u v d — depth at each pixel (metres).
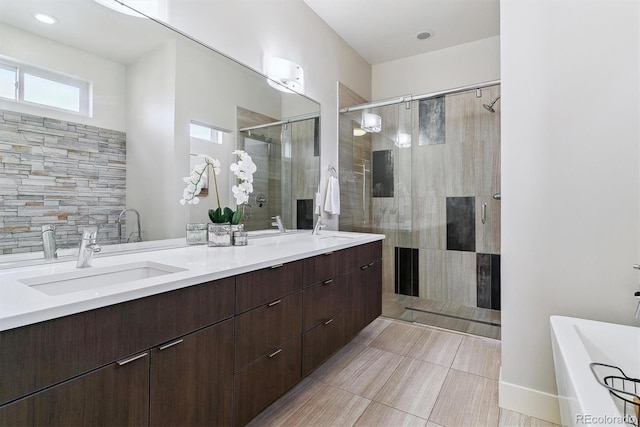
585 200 1.49
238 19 2.04
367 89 3.70
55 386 0.77
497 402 1.68
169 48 1.64
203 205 1.84
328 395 1.74
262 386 1.40
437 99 3.28
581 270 1.50
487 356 2.21
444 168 3.24
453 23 2.93
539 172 1.58
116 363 0.89
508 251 1.65
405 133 3.10
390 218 3.25
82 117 1.33
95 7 1.38
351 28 3.02
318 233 2.64
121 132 1.46
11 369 0.70
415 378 1.92
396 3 2.64
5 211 1.14
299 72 2.43
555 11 1.54
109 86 1.42
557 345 1.18
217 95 1.90
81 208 1.34
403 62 3.62
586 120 1.49
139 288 0.93
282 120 2.42
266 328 1.42
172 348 1.03
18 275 1.06
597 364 1.00
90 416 0.84
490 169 3.04
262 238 2.27
